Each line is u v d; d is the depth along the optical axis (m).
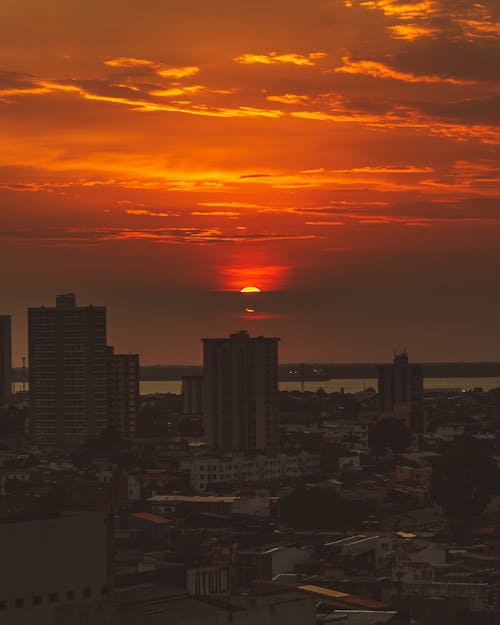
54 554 122.19
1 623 119.06
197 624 125.31
